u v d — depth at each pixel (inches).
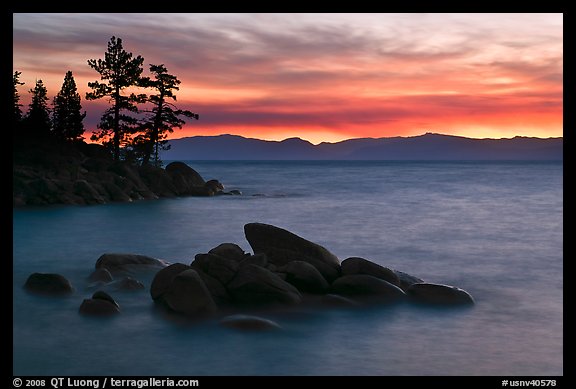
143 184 2561.5
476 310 644.7
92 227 1482.5
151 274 783.7
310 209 2023.9
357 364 474.9
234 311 613.6
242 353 498.9
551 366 472.4
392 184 3858.3
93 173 2421.3
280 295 631.2
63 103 3245.6
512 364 476.4
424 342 533.3
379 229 1469.0
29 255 1041.5
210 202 2324.1
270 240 744.3
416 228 1489.9
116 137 2891.2
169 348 509.0
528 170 7490.2
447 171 7111.2
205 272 655.8
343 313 618.5
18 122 2743.6
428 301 661.3
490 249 1143.0
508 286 785.6
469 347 519.2
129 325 571.5
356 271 701.9
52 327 565.6
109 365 470.9
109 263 791.7
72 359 483.5
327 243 1226.6
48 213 1814.7
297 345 521.7
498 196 2672.2
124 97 2881.4
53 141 2780.5
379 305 649.6
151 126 2935.5
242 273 642.8
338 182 4168.3
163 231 1425.9
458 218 1732.3
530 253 1090.7
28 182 2103.8
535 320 607.8
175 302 597.9
